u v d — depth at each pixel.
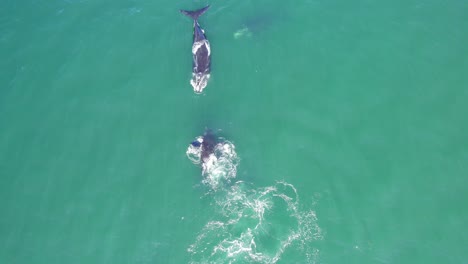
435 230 41.66
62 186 45.78
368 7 57.97
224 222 42.72
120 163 46.91
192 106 50.56
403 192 43.88
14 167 47.38
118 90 52.56
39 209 44.47
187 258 40.97
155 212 43.53
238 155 46.66
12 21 59.34
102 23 58.75
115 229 42.81
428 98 50.00
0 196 45.41
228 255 40.97
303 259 40.56
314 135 47.84
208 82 51.97
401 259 40.19
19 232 43.12
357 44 54.53
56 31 58.19
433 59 52.94
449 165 45.34
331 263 40.22
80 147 48.38
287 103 50.22
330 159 46.12
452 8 57.38
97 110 51.03
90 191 45.28
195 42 53.78
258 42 55.28
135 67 54.38
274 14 58.00
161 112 50.38
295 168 45.66
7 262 41.53
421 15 56.88
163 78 53.16
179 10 59.16
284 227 42.34
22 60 55.59
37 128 50.03
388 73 52.03
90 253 41.66
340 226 42.22
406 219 42.31
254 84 51.81
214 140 47.53
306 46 54.62
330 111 49.44
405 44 54.28
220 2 59.72
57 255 41.69
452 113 48.84
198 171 45.62
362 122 48.53
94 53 55.91
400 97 50.22
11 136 49.50
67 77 53.94
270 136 47.88
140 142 48.25
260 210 43.22
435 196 43.53
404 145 46.81
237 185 44.81
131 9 59.88
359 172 45.16
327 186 44.47
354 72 52.25
